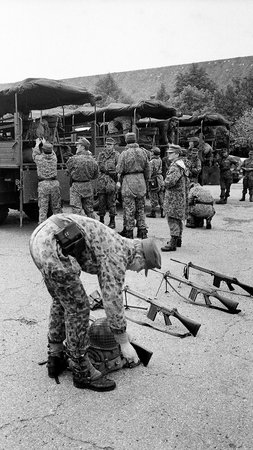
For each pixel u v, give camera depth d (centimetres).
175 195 729
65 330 316
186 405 295
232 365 350
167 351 371
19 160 868
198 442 259
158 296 511
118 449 252
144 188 816
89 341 308
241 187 2270
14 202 963
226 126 1786
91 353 326
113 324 299
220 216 1198
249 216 1201
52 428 269
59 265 280
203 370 341
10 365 343
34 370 336
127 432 266
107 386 308
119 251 293
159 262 308
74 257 286
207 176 1541
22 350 369
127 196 810
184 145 1836
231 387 318
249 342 393
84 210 866
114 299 292
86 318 297
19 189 881
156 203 1135
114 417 280
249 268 646
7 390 308
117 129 1418
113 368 330
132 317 443
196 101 5050
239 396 307
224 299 463
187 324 399
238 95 4938
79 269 289
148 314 427
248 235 909
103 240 291
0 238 843
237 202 1564
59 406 291
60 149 986
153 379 326
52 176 841
